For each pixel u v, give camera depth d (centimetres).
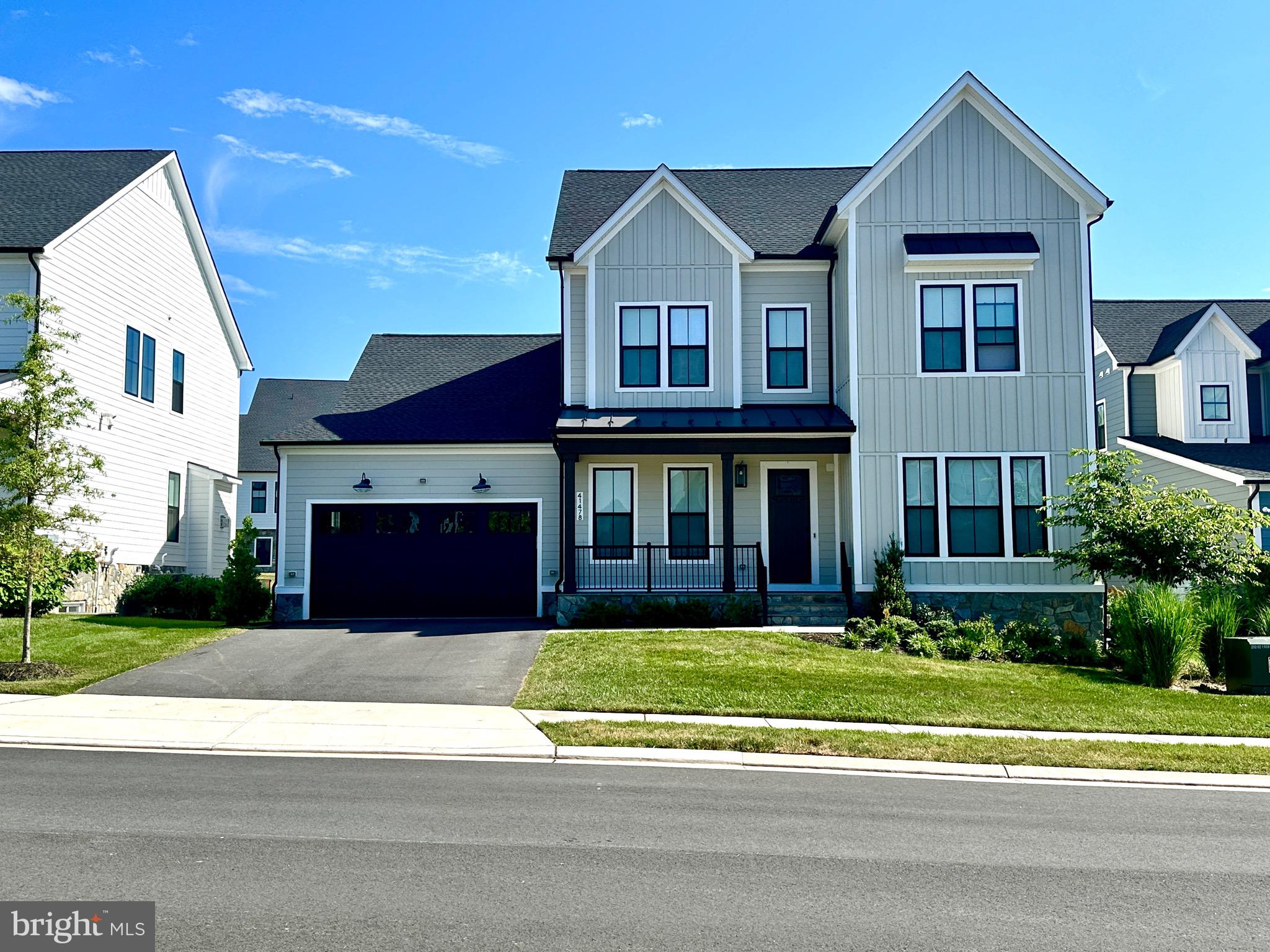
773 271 2102
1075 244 1953
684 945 517
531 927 537
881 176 1964
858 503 1911
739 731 1080
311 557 2053
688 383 2048
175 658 1463
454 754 988
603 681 1306
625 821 758
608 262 2059
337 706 1183
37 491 1329
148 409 2395
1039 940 536
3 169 2348
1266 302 2880
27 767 896
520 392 2267
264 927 528
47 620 1766
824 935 536
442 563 2061
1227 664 1470
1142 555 1680
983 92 1952
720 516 2059
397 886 597
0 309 1922
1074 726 1157
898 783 920
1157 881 641
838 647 1620
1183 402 2498
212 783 850
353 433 2081
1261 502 2173
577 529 2053
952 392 1927
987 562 1898
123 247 2267
